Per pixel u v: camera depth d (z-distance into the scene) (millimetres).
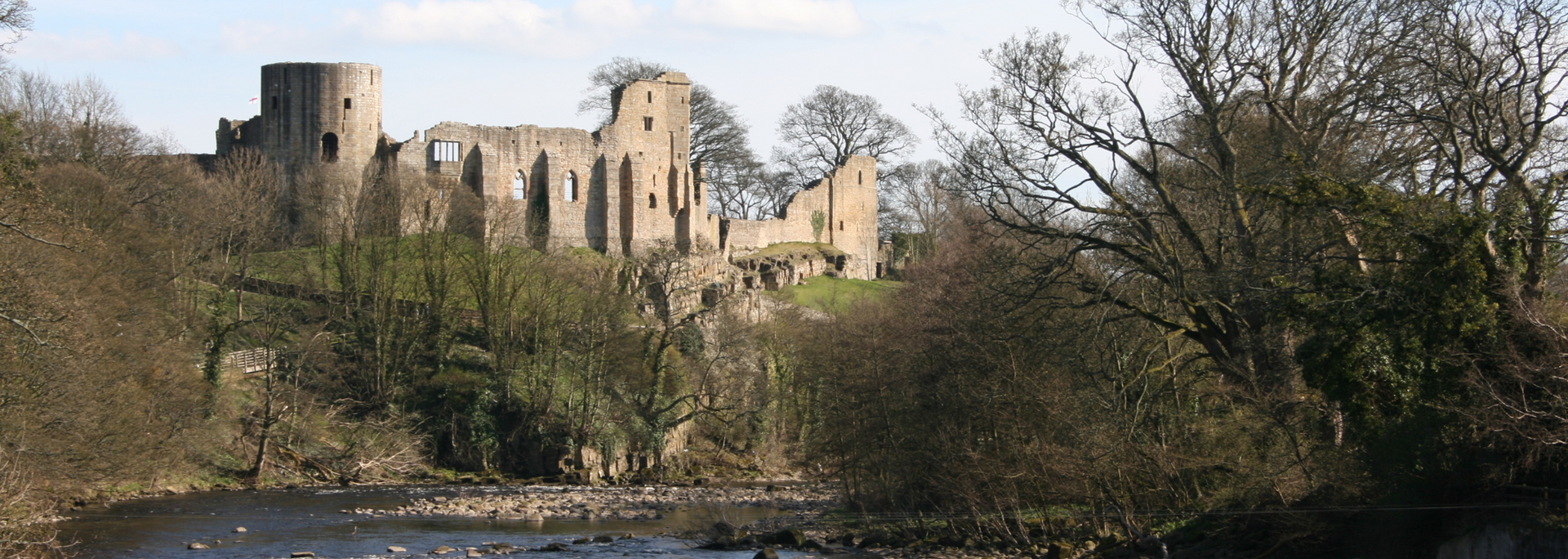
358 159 102188
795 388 71500
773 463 81500
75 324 43375
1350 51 37969
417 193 92000
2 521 36562
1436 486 28188
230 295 81125
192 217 76375
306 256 87875
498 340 80812
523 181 111188
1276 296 33875
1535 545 23766
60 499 47500
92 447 47031
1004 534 39000
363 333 79125
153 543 41750
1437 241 30359
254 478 64688
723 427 86875
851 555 39438
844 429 46906
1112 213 40062
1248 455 35406
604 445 77062
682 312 102500
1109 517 37344
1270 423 34250
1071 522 38781
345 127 101562
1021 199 48906
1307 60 38250
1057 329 40406
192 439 62781
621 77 128500
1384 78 36750
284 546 42125
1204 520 35094
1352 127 37500
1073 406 38281
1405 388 29828
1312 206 33562
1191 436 37938
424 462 74688
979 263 44031
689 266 105562
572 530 48719
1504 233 30359
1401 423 29359
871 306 86125
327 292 81562
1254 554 31828
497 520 52188
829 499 60906
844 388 48375
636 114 117750
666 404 83188
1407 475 28594
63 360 42906
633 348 83188
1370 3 37344
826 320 86188
